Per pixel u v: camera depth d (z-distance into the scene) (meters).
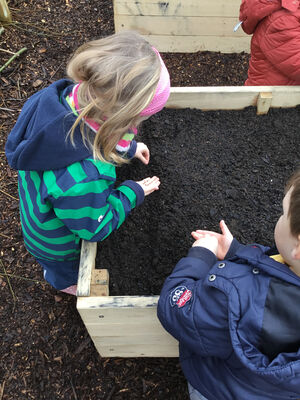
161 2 2.43
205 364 1.13
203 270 1.15
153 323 1.30
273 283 0.91
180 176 1.81
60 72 2.54
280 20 1.81
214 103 1.93
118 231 1.64
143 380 1.62
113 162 1.27
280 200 1.74
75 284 1.66
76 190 1.12
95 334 1.38
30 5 2.86
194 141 1.90
